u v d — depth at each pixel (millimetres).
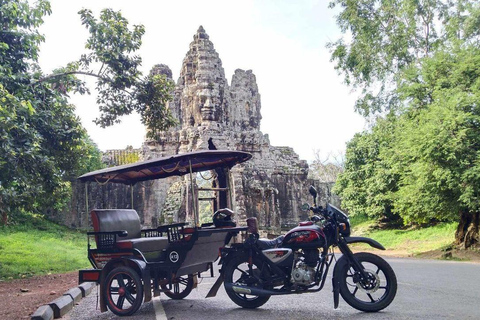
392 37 26641
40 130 16312
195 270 8367
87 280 7984
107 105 18812
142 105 19141
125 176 9945
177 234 8039
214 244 8719
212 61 34312
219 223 8953
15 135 13953
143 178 10336
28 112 13578
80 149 19125
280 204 37188
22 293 10977
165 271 8094
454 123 17016
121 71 17781
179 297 9016
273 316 6793
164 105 19266
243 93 37938
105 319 7293
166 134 33594
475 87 18000
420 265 15648
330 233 7277
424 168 18359
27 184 14539
